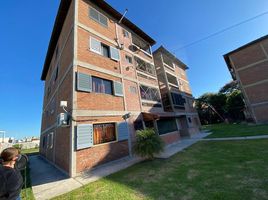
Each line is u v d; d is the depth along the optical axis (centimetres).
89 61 928
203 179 457
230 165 550
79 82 808
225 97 3453
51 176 716
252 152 679
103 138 855
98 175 641
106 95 958
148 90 1442
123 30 1389
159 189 429
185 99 2144
